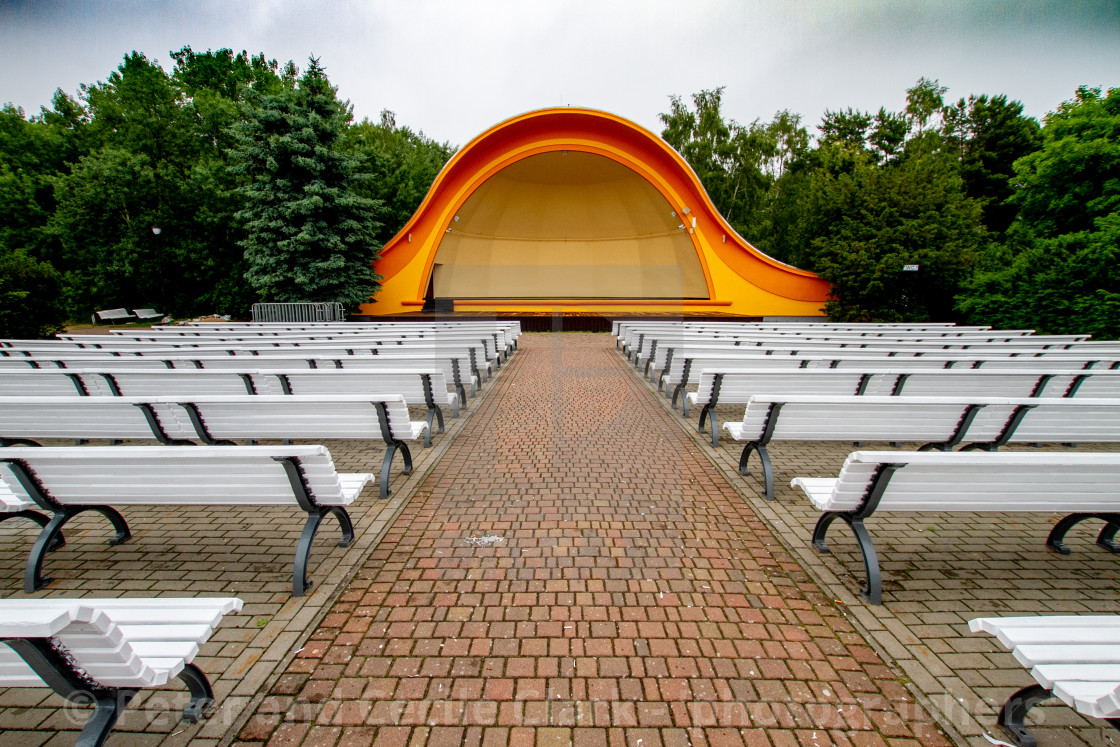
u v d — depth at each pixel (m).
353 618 2.62
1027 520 3.81
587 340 14.95
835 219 19.56
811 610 2.71
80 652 1.46
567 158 20.48
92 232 21.98
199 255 21.53
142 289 23.20
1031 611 2.71
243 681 2.19
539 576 3.01
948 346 7.41
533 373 9.55
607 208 22.55
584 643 2.46
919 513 3.91
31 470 2.71
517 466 4.76
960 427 3.96
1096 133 13.54
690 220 19.69
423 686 2.19
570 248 23.23
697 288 21.69
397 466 4.77
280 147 16.66
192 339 8.16
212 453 2.58
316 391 5.11
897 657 2.36
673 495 4.14
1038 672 1.61
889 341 7.51
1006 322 13.18
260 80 33.78
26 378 4.84
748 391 5.18
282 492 2.80
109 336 8.65
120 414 3.97
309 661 2.32
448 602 2.76
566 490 4.23
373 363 5.63
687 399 6.84
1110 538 3.41
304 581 2.81
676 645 2.45
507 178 21.36
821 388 5.12
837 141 31.73
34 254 25.27
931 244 15.96
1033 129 26.59
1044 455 2.46
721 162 32.62
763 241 30.52
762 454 4.07
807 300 19.89
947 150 28.47
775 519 3.74
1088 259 11.73
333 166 17.53
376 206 18.50
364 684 2.19
